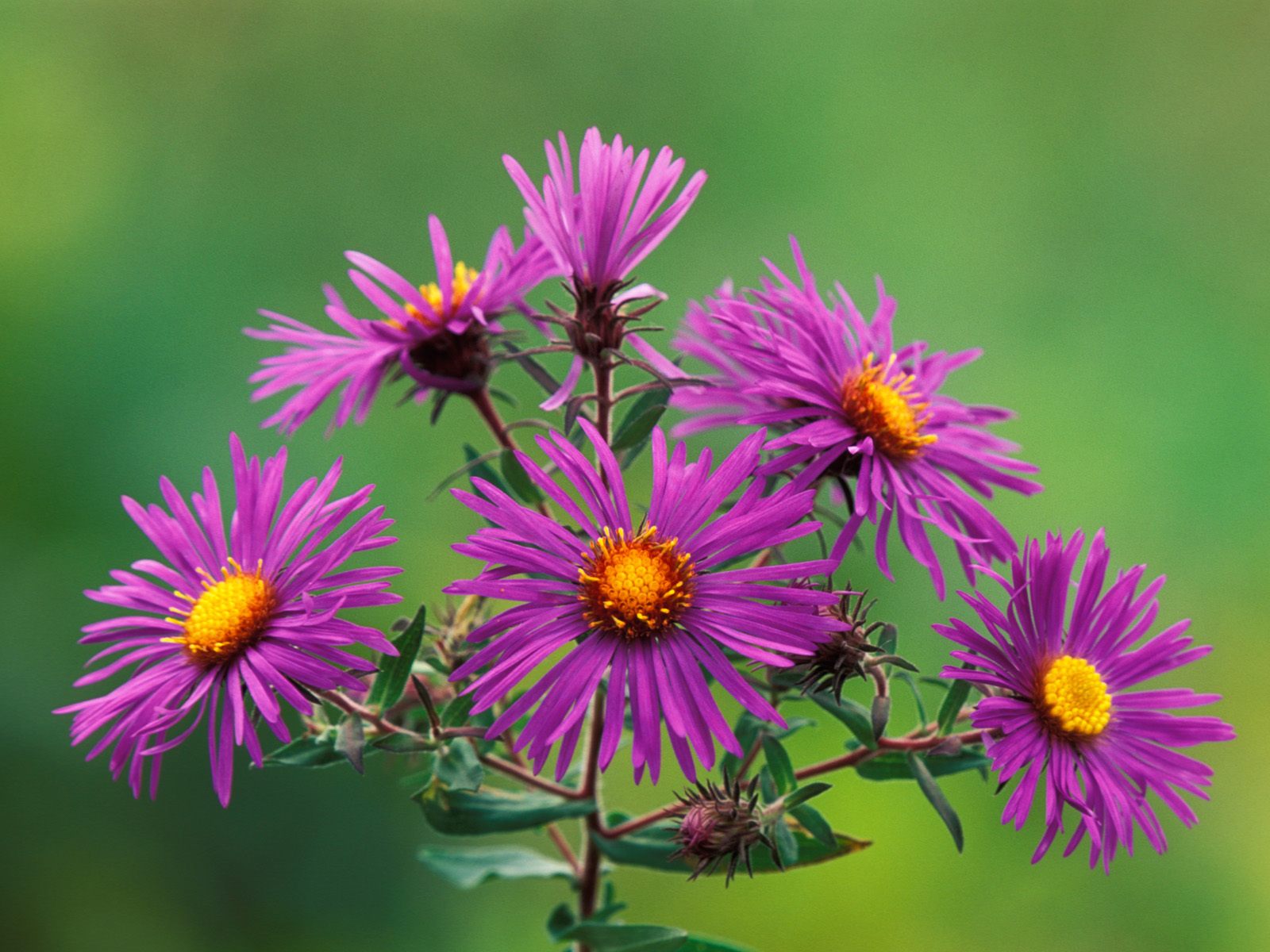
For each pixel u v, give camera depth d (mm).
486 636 361
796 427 383
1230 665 760
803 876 627
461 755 377
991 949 629
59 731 676
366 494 369
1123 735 370
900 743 375
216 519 374
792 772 378
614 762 582
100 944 646
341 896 666
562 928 403
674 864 392
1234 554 806
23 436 754
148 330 820
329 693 370
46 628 703
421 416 731
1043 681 367
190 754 671
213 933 658
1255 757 726
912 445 382
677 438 408
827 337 382
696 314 400
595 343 378
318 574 365
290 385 397
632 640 362
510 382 710
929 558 377
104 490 756
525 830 389
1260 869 684
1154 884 651
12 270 810
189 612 372
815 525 362
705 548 364
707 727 357
